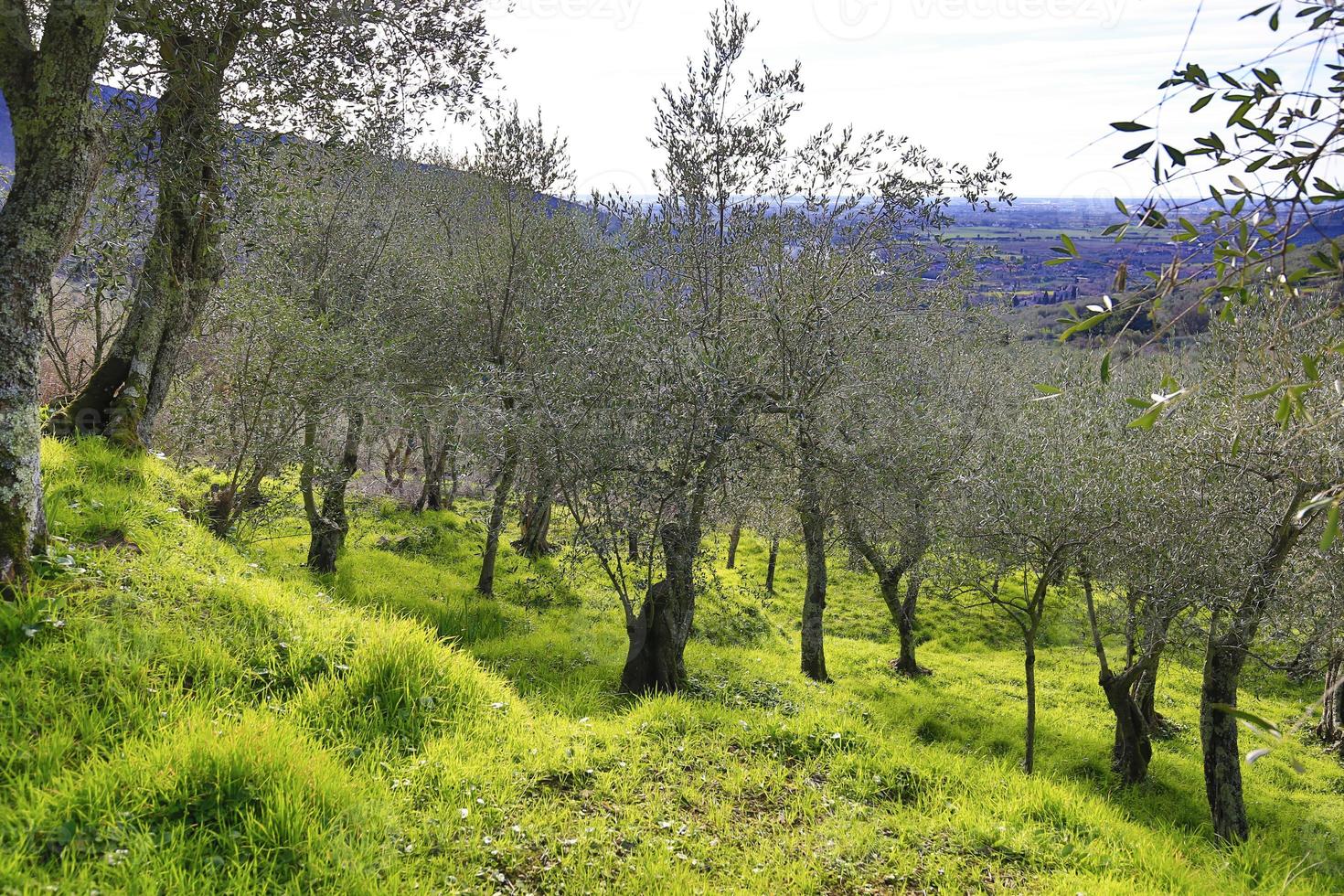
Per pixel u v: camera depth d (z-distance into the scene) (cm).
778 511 1828
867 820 777
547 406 1355
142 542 826
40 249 635
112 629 665
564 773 751
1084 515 1426
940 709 2008
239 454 1393
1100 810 882
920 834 761
